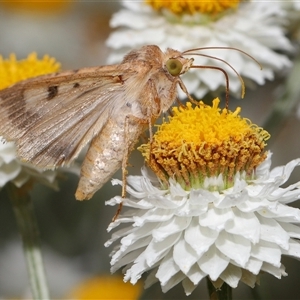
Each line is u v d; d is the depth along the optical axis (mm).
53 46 296
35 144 197
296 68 238
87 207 260
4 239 265
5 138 196
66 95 196
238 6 240
